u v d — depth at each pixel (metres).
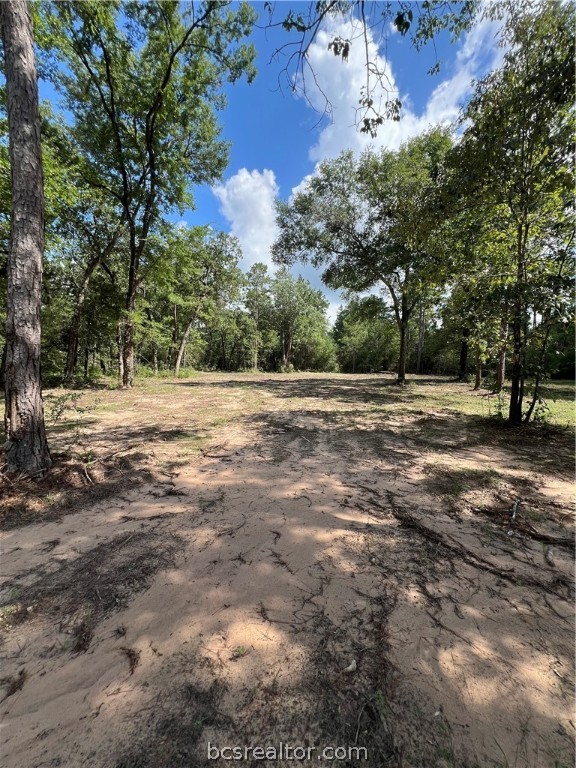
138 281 13.20
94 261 13.60
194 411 8.07
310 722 1.24
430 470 3.94
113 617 1.74
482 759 1.13
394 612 1.77
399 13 2.66
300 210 14.18
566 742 1.18
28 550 2.36
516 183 5.27
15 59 3.25
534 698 1.32
